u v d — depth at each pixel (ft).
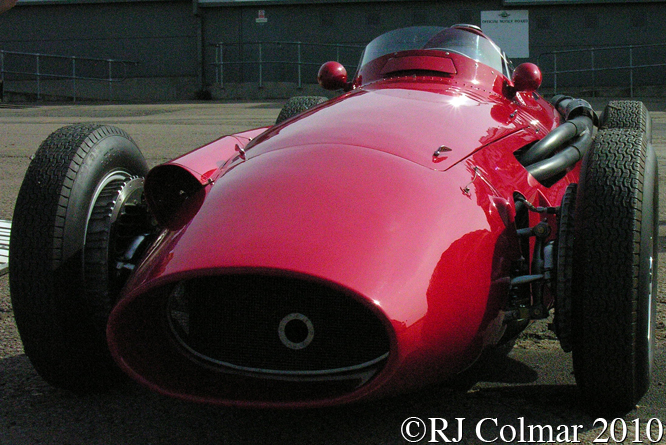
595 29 73.10
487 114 10.44
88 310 8.54
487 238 7.82
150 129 39.04
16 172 25.02
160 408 8.49
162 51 78.64
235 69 77.61
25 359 10.02
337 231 7.02
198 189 8.87
